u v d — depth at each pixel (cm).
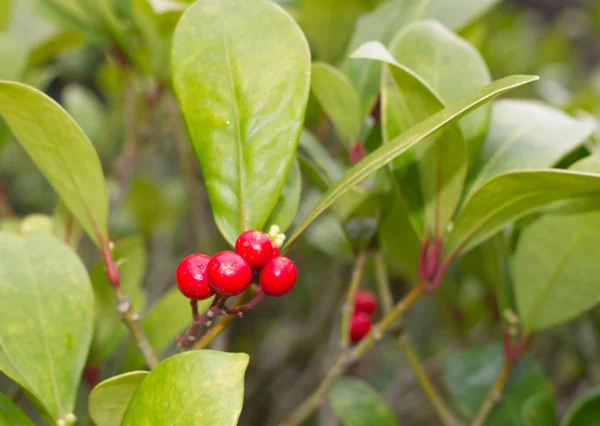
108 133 62
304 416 37
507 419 41
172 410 29
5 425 30
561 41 90
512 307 38
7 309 32
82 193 32
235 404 29
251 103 32
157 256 78
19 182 97
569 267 36
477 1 38
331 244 60
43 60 47
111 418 31
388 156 30
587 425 37
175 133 55
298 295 87
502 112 37
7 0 46
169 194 75
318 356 75
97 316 39
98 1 41
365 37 39
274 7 32
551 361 68
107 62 57
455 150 33
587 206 35
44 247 33
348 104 36
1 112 31
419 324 80
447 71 36
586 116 41
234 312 30
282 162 32
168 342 36
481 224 34
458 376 42
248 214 32
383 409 39
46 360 32
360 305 42
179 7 39
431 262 35
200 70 32
